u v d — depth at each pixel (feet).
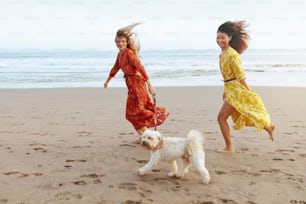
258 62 118.73
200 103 37.58
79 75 74.84
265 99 40.50
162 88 51.65
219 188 13.62
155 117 19.04
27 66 97.81
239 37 18.47
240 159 17.53
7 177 14.66
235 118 18.89
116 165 16.48
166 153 14.42
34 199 12.42
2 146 19.75
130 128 24.90
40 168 15.90
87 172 15.42
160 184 14.03
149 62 120.47
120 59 20.31
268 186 13.87
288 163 16.90
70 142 20.83
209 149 19.40
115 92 48.26
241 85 17.94
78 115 30.27
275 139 21.68
